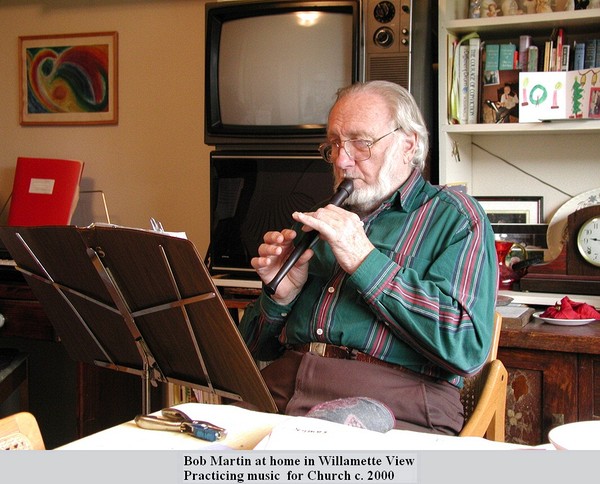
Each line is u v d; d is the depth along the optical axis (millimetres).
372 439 940
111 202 3189
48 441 3271
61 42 3221
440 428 1547
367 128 1685
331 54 2289
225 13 2373
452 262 1566
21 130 3320
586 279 2232
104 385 2742
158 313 1451
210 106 2428
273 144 2369
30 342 3277
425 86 2383
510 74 2400
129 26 3123
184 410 1209
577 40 2471
